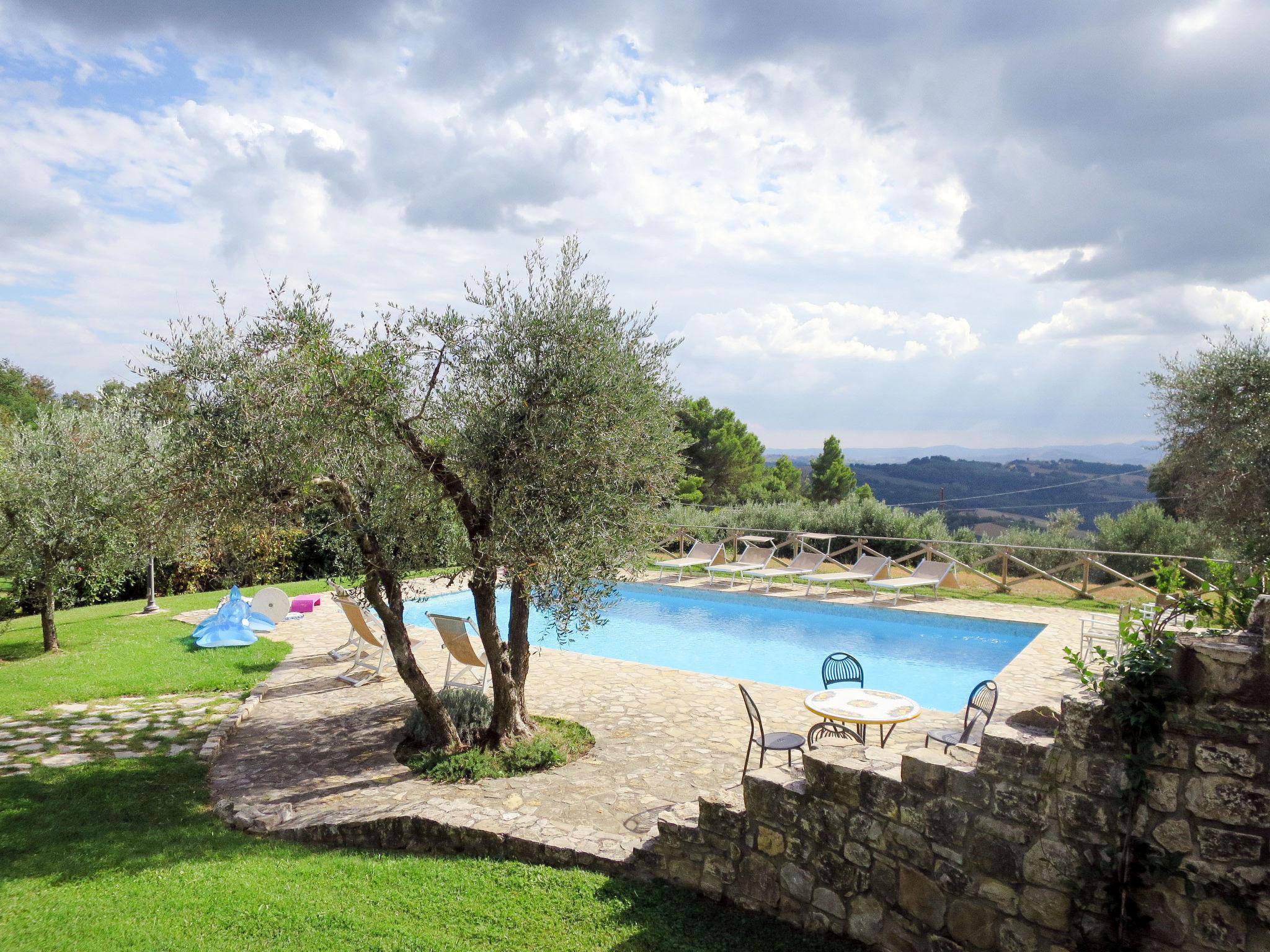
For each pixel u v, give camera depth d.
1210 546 11.40
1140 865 3.05
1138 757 3.05
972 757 4.91
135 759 6.62
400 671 6.64
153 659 9.96
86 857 4.78
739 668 11.63
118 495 9.95
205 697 8.66
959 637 12.89
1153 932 3.02
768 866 4.18
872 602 14.44
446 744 6.80
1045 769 3.29
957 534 19.61
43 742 7.00
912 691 10.18
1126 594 14.21
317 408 5.36
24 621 13.32
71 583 10.62
